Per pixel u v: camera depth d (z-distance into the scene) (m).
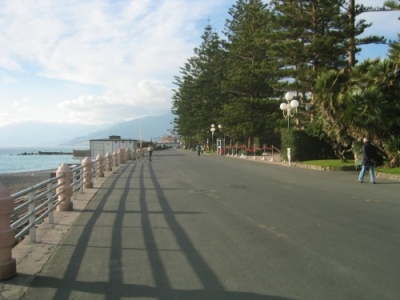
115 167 27.98
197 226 8.34
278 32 31.52
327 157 29.05
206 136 70.88
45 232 8.06
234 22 56.50
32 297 4.78
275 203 11.10
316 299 4.55
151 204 11.34
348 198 11.93
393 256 6.12
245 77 44.25
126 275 5.47
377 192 13.23
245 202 11.35
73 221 9.15
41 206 8.13
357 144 21.28
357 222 8.52
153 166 29.11
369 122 19.38
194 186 15.46
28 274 5.56
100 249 6.78
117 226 8.54
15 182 32.91
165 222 8.84
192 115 74.81
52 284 5.19
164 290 4.90
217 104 62.00
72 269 5.76
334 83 20.45
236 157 42.12
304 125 33.44
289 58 31.42
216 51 61.25
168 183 16.83
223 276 5.35
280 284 5.02
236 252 6.43
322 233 7.59
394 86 19.78
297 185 15.32
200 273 5.48
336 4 29.70
